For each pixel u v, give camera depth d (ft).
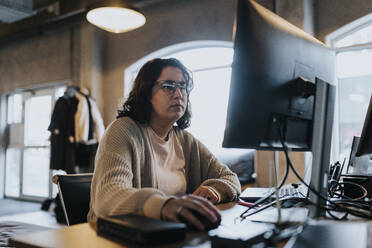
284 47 3.14
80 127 17.44
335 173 5.05
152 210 2.68
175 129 5.17
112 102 19.34
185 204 2.62
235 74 2.79
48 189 22.82
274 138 3.21
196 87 17.66
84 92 18.61
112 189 3.13
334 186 4.58
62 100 18.03
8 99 25.72
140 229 2.21
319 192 3.29
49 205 19.54
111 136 3.91
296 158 12.94
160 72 4.56
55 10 20.43
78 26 21.01
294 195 4.45
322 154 3.30
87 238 2.46
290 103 3.25
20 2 18.74
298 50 3.34
